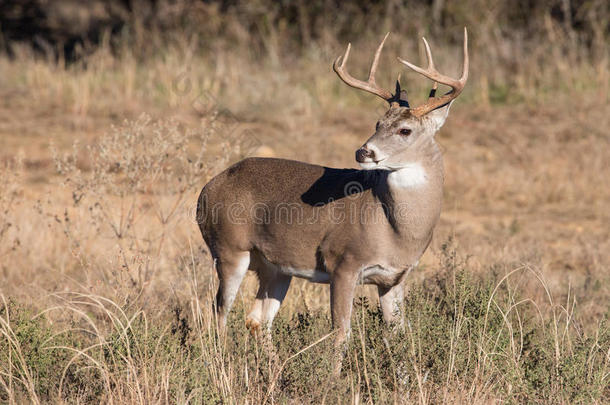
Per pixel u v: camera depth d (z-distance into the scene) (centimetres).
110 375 1512
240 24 6562
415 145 1628
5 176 2498
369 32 6128
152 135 2220
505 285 2041
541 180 3656
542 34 5938
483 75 5375
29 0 7931
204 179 2306
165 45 6334
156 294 2056
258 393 1498
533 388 1575
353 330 1688
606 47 5394
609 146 4066
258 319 1858
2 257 2362
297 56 6253
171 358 1580
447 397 1502
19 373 1573
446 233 2841
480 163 3928
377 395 1510
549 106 4881
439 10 6025
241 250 1856
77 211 2547
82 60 5988
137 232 2372
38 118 4694
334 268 1717
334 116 4812
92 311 2059
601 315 2042
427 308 1717
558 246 2792
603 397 1581
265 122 4616
